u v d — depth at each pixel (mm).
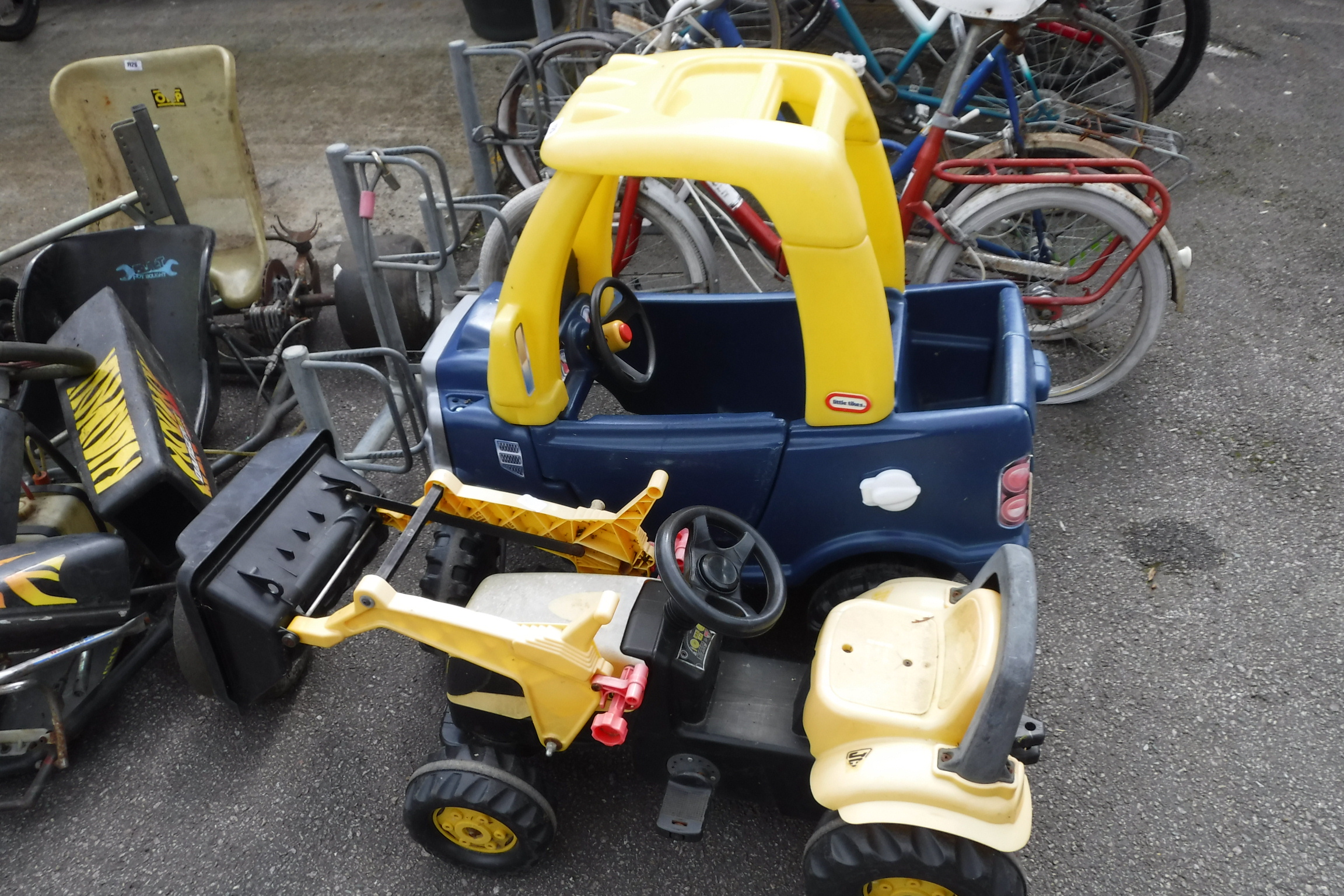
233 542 2342
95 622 2668
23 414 3508
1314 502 3555
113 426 3012
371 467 3734
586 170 2314
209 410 3867
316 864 2658
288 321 4363
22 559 2598
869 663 2219
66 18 8367
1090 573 3346
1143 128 4340
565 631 2119
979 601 2123
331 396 4449
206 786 2873
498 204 4879
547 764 2832
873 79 5074
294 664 3072
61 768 2770
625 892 2541
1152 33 5770
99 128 4445
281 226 4707
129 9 8477
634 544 2580
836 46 6598
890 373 2447
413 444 4082
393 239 4422
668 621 2254
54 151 6465
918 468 2553
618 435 2697
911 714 2080
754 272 4977
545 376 2707
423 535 3686
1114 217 3559
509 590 2484
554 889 2555
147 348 3379
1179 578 3307
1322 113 6051
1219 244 4980
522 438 2766
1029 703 2943
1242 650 3057
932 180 3943
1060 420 4000
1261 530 3461
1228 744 2797
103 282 3951
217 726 3039
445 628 2182
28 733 2730
